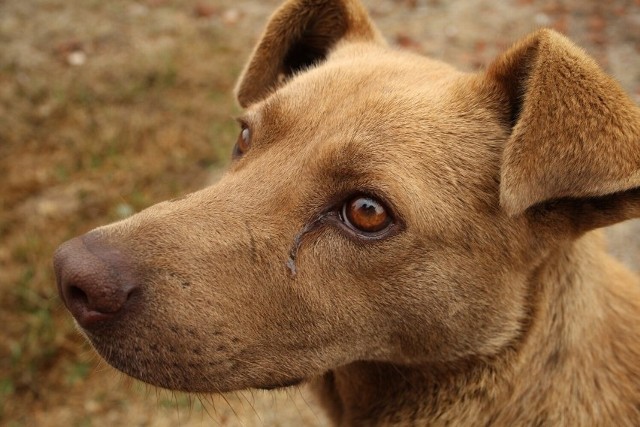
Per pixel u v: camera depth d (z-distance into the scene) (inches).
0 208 33.6
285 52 22.1
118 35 46.0
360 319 17.8
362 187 17.3
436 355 18.4
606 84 16.2
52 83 41.2
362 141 17.4
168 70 42.4
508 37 47.0
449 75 19.1
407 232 17.3
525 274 18.0
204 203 17.6
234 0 51.2
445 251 17.5
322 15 21.9
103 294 16.3
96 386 27.4
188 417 26.9
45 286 29.7
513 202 16.1
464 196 17.5
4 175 35.4
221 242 17.3
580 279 18.7
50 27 46.2
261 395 27.2
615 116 16.0
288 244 17.4
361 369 19.6
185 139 37.9
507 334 18.2
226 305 17.2
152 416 26.9
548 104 16.1
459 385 18.8
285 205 17.5
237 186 17.9
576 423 18.6
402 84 18.4
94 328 16.8
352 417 20.5
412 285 17.5
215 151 37.1
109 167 36.1
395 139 17.5
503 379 18.5
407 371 19.1
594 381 18.7
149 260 16.8
